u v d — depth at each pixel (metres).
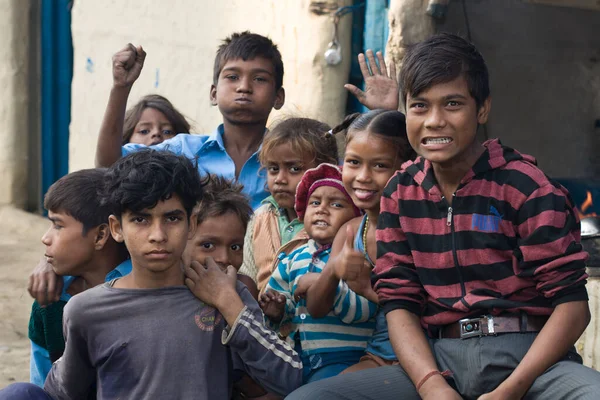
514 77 8.90
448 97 2.39
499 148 2.51
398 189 2.60
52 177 8.40
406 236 2.57
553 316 2.33
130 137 4.71
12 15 8.13
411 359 2.44
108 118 3.44
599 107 8.89
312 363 2.79
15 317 5.61
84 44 7.59
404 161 2.79
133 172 2.33
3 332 5.31
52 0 8.20
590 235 3.95
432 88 2.41
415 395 2.48
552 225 2.34
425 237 2.54
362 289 2.68
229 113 3.66
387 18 5.86
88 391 2.60
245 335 2.38
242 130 3.73
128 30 7.40
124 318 2.39
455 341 2.48
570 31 8.89
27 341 5.18
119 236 2.46
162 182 2.32
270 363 2.41
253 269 3.14
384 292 2.58
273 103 3.73
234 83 3.65
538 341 2.30
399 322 2.53
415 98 2.44
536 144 8.95
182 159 2.45
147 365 2.35
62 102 8.35
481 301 2.41
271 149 3.13
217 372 2.42
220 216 2.77
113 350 2.36
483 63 2.48
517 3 8.81
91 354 2.41
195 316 2.42
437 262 2.51
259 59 3.65
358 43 6.09
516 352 2.37
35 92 8.37
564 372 2.27
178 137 3.92
